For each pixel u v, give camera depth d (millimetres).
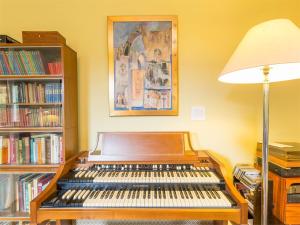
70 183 1474
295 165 1558
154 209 1271
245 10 1944
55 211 1269
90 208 1276
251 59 1165
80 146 1975
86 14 1947
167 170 1635
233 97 1976
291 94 1983
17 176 1755
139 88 1954
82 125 1979
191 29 1947
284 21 1196
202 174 1558
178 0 1939
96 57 1964
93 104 1978
